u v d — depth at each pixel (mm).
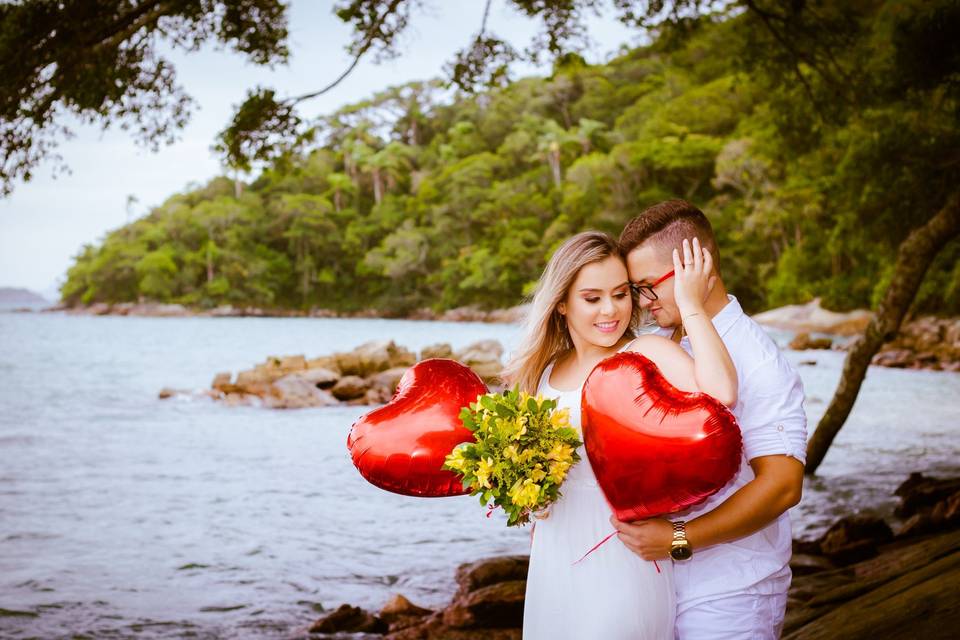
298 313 89938
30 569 5426
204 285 92062
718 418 1667
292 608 4738
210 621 4504
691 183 60031
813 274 42844
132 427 12797
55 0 5879
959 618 2371
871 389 16438
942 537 4082
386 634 4250
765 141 23297
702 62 68750
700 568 1877
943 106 10906
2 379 21391
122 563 5613
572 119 91125
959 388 16484
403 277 85000
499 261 70750
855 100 9820
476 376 2199
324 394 16328
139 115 6660
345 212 92875
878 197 11047
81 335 49594
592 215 61844
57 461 9758
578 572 1907
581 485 1932
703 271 1842
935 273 28016
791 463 1772
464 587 4680
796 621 3316
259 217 94312
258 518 6945
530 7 7375
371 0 6832
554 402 1843
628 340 2072
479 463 1817
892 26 10031
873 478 8016
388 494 7934
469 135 94438
